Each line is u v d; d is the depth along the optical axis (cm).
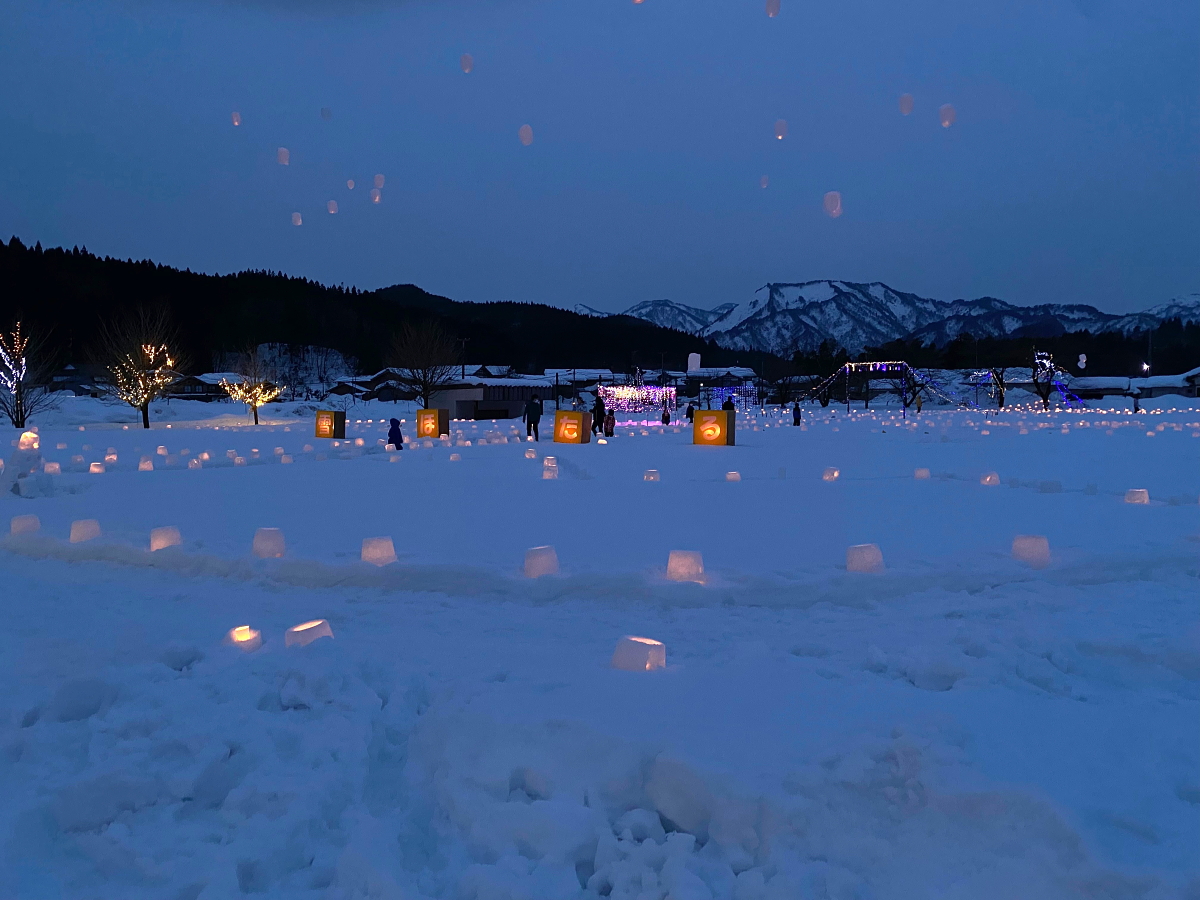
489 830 259
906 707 309
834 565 617
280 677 376
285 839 258
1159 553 640
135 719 333
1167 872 200
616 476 1411
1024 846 220
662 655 380
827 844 239
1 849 256
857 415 5756
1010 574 593
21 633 499
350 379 9056
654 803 267
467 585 598
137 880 249
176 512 963
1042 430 3322
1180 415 5028
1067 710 309
